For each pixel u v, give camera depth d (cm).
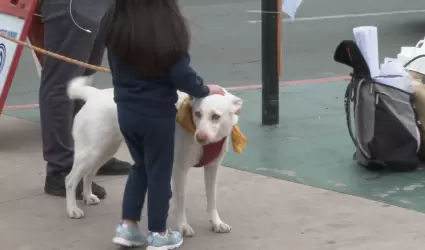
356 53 556
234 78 995
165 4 386
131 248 428
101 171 571
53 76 513
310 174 561
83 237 446
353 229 445
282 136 674
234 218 471
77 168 470
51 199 518
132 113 393
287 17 1571
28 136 695
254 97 849
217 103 386
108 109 450
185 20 390
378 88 554
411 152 560
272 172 567
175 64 380
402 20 1534
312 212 478
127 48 378
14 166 596
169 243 417
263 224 459
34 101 867
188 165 420
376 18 1568
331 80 942
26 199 517
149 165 405
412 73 596
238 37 1350
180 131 409
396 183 536
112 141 458
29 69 1076
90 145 460
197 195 518
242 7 1747
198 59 1146
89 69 557
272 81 707
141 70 382
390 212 473
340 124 711
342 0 1864
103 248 429
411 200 497
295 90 877
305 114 756
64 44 513
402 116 555
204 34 1383
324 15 1616
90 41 520
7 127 730
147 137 397
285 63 1095
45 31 520
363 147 562
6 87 643
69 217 479
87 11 514
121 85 398
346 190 521
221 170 573
